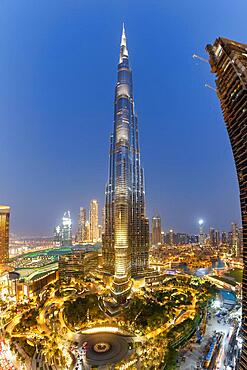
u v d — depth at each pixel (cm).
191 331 19438
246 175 10325
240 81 9888
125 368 14500
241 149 10519
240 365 9981
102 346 17700
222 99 11369
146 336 19000
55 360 15725
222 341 18425
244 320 10156
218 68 11281
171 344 17188
